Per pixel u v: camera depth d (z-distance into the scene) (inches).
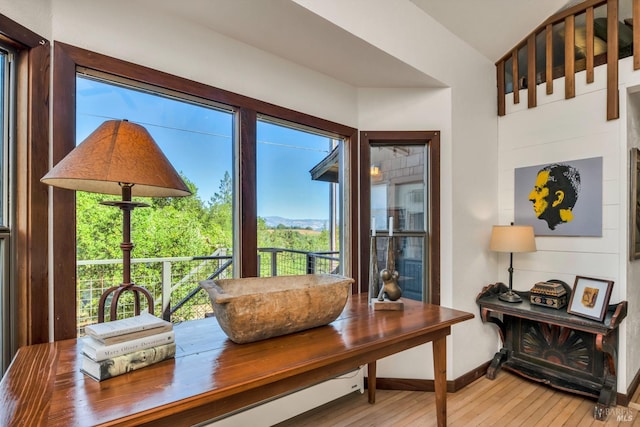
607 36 102.7
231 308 51.4
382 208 113.7
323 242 105.3
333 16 74.4
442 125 109.1
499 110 127.7
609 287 95.9
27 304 54.3
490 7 100.7
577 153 109.0
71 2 59.7
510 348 121.0
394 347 63.4
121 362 42.7
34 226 55.1
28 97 54.8
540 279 117.2
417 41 96.7
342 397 100.8
